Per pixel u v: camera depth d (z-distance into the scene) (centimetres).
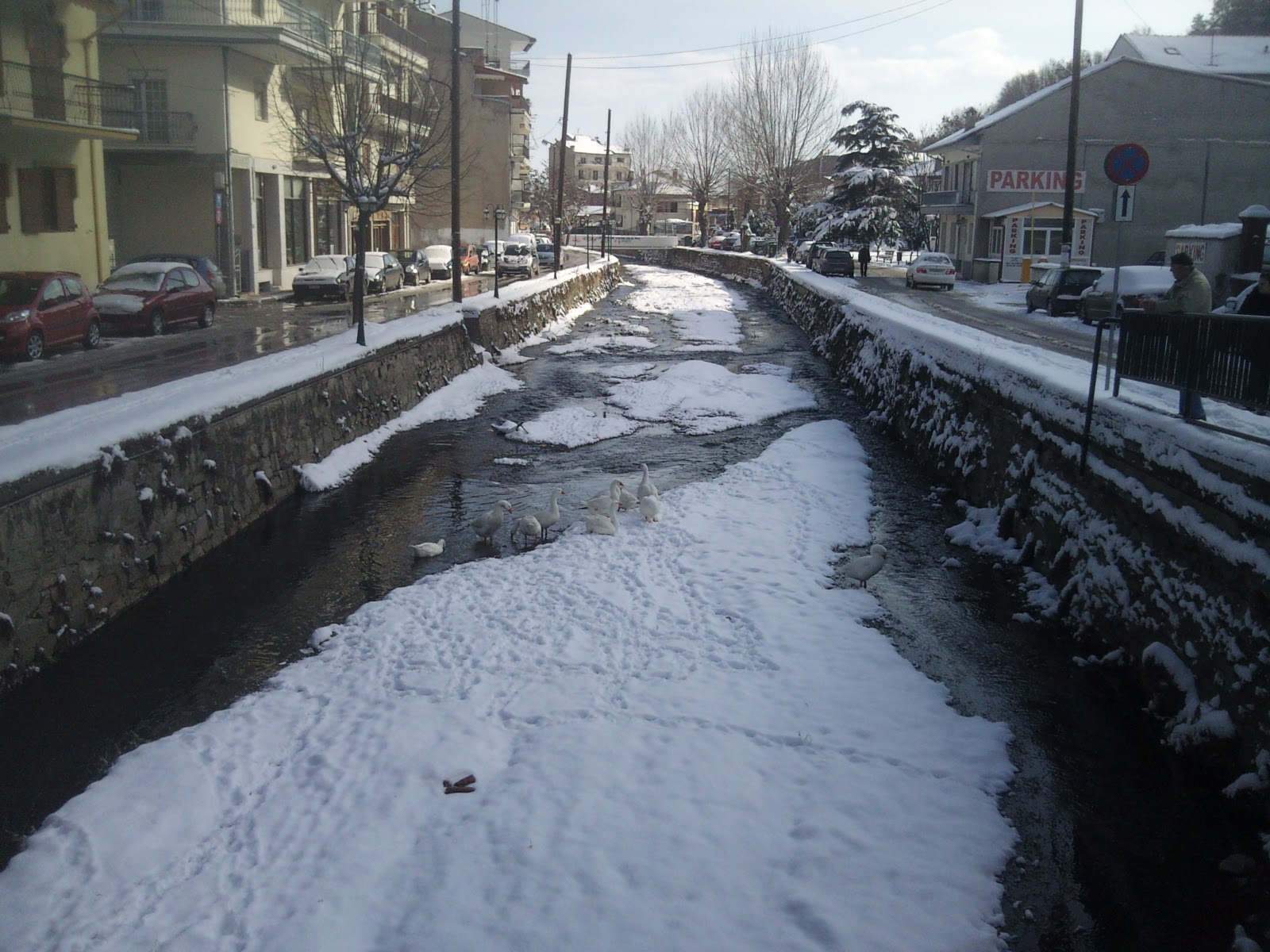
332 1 3969
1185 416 823
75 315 1956
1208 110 4166
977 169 4556
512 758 702
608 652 873
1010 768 704
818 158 6812
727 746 709
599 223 11700
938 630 960
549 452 1691
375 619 957
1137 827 644
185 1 3105
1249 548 690
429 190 5222
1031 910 563
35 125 2256
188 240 3303
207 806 652
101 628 940
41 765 717
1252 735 668
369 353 1742
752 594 1005
